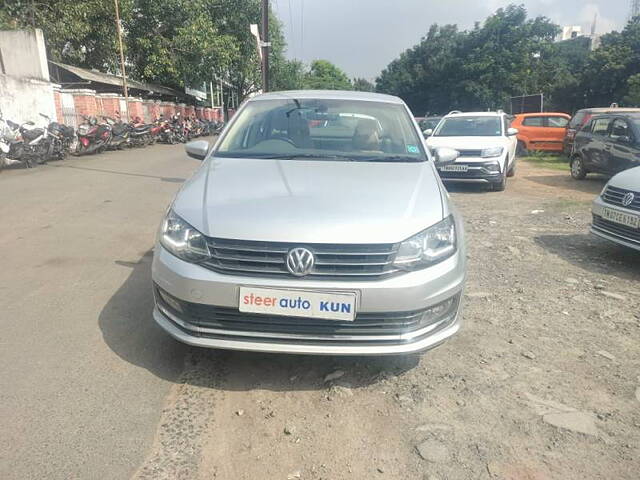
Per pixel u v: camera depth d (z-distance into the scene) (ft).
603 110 47.88
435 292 8.93
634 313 13.33
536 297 14.34
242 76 122.11
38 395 8.94
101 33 77.51
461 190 34.55
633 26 121.29
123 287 14.08
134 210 24.22
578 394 9.51
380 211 9.15
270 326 8.85
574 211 26.73
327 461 7.63
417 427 8.44
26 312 12.35
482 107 143.95
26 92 45.03
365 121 13.64
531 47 138.21
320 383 9.71
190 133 83.56
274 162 11.60
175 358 10.42
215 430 8.29
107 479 7.11
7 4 63.00
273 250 8.53
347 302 8.52
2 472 7.11
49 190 29.09
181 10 88.17
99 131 50.11
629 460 7.76
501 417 8.74
